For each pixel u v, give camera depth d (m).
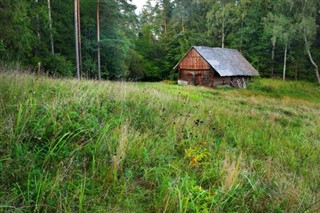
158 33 47.12
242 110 10.37
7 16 10.95
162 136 4.82
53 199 2.45
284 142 6.29
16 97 4.16
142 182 3.16
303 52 31.69
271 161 4.87
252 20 35.91
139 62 37.81
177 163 3.73
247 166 4.29
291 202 3.30
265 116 9.61
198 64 27.03
